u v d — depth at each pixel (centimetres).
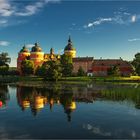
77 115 3684
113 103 4925
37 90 7938
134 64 18550
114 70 15875
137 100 5362
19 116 3606
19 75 19512
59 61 15988
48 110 4119
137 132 2723
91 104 4797
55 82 12738
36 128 2900
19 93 7000
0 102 4803
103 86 9506
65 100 5397
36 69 18150
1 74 18825
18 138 2519
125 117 3525
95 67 18800
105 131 2766
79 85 10219
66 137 2544
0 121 3272
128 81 12731
